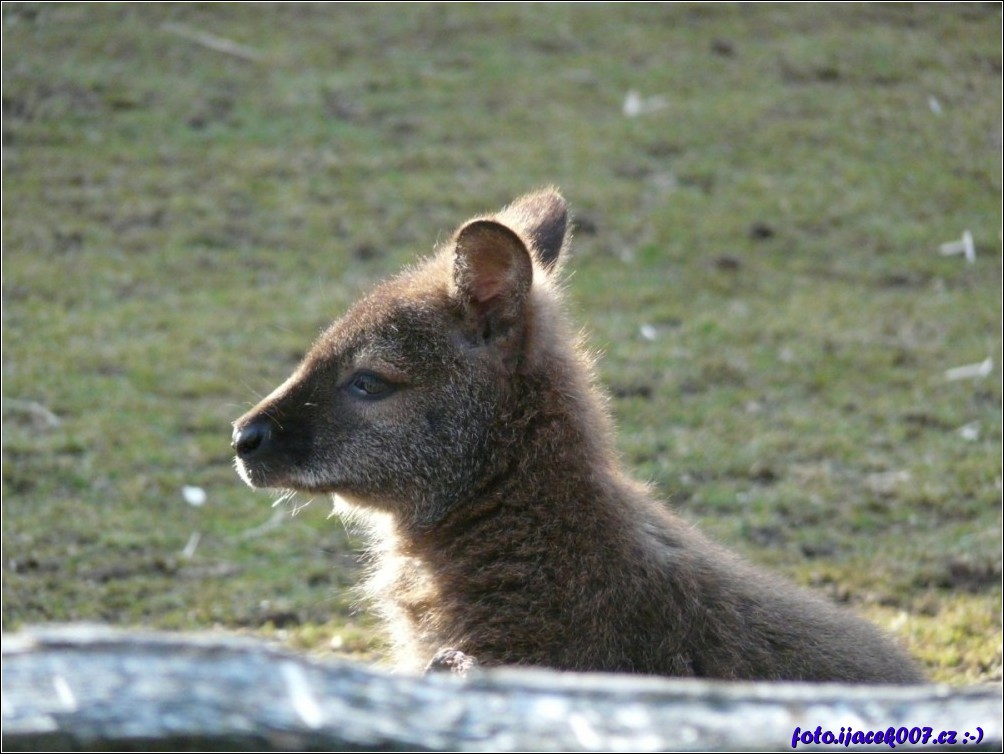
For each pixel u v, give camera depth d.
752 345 28.19
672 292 30.66
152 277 30.92
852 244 32.91
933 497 22.41
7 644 6.69
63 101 37.59
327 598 19.44
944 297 30.70
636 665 11.86
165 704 6.30
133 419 24.75
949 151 36.66
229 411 25.12
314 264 31.56
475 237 12.94
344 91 39.22
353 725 6.28
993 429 25.02
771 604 12.45
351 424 13.48
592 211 33.88
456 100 39.16
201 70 39.72
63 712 6.25
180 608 19.16
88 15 41.47
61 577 19.86
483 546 12.75
